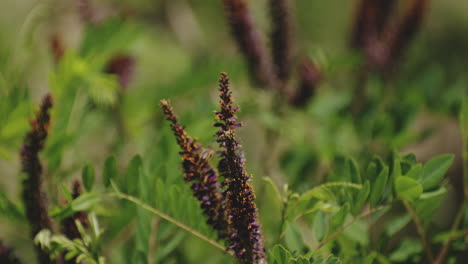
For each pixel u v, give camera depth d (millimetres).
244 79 1422
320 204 1149
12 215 1183
